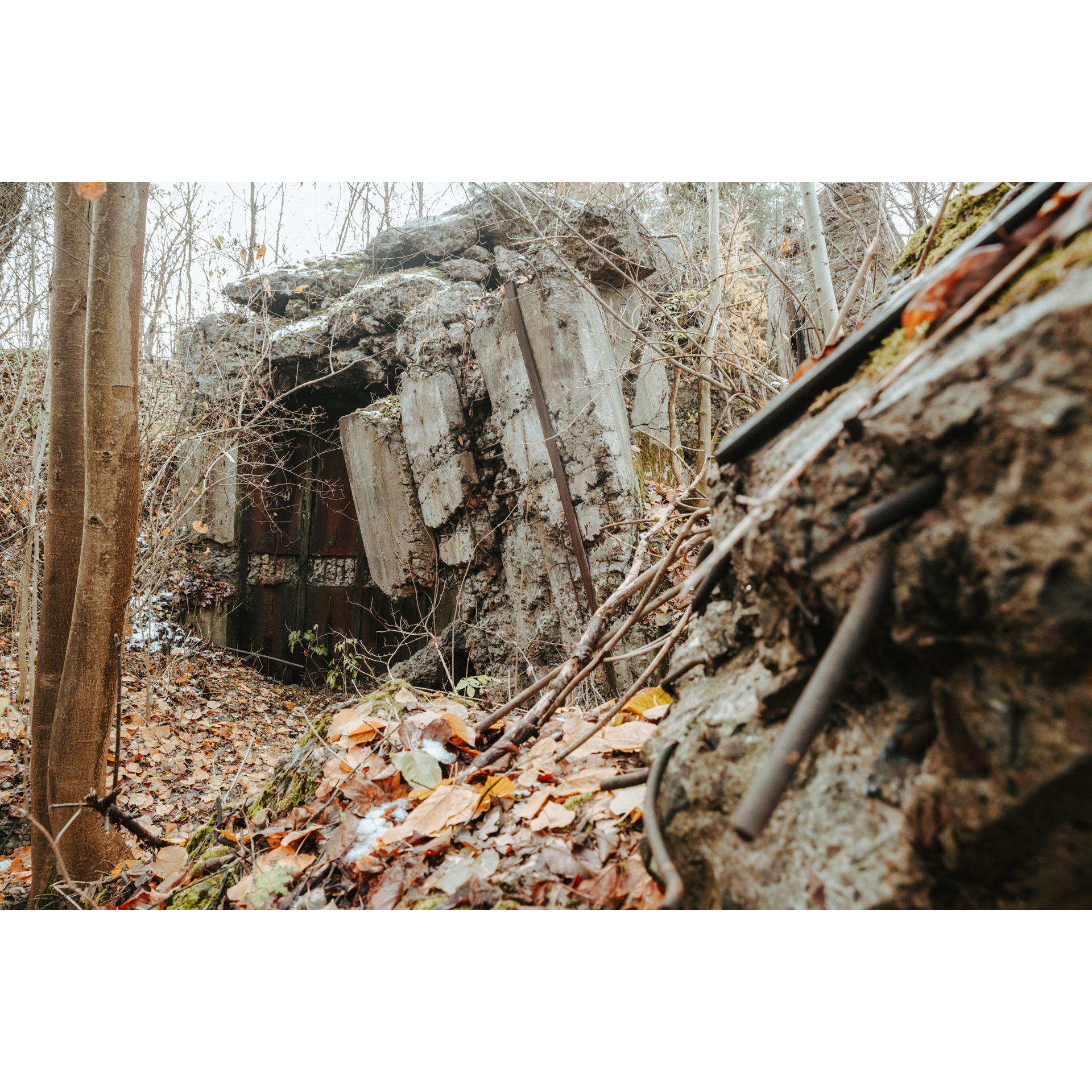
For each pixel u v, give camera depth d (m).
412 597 7.06
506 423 5.55
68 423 3.72
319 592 7.93
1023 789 0.70
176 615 7.86
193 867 2.55
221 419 6.99
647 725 2.17
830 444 0.97
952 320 0.83
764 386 4.51
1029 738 0.70
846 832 0.96
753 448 1.30
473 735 2.49
